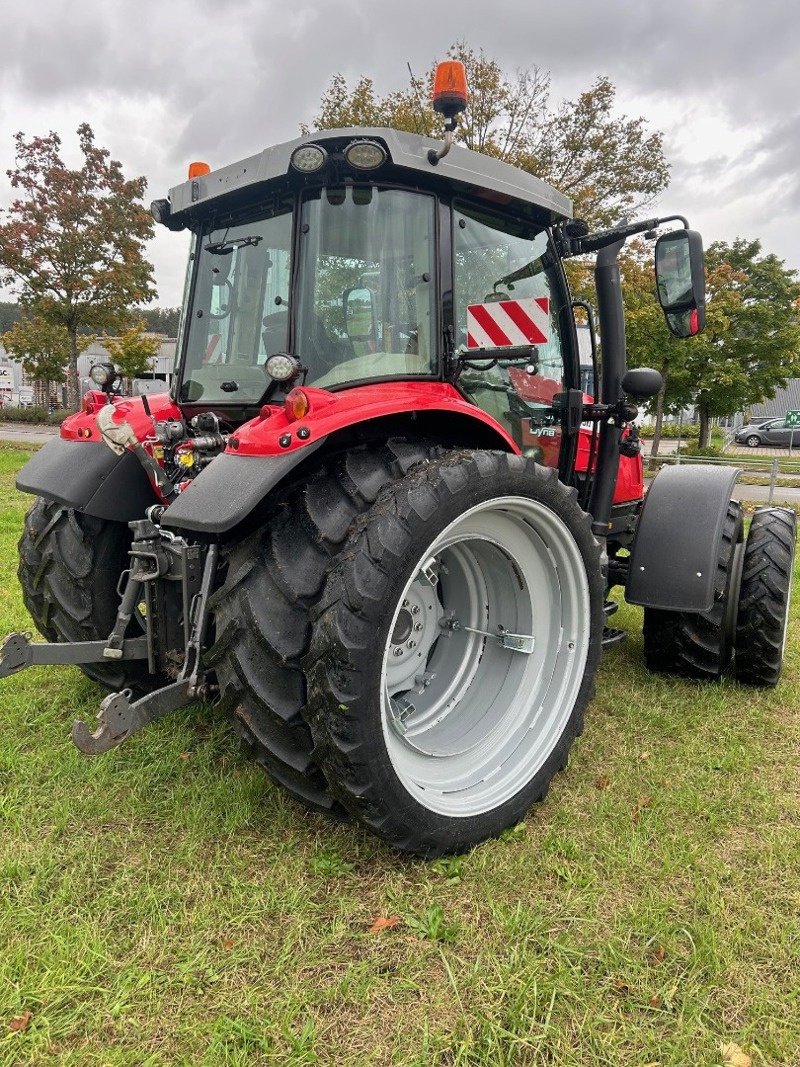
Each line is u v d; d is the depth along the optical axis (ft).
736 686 11.85
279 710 6.48
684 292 9.55
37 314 58.18
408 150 7.54
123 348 57.47
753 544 11.32
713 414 64.13
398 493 6.69
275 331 8.17
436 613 8.77
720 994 5.77
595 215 42.80
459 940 6.26
